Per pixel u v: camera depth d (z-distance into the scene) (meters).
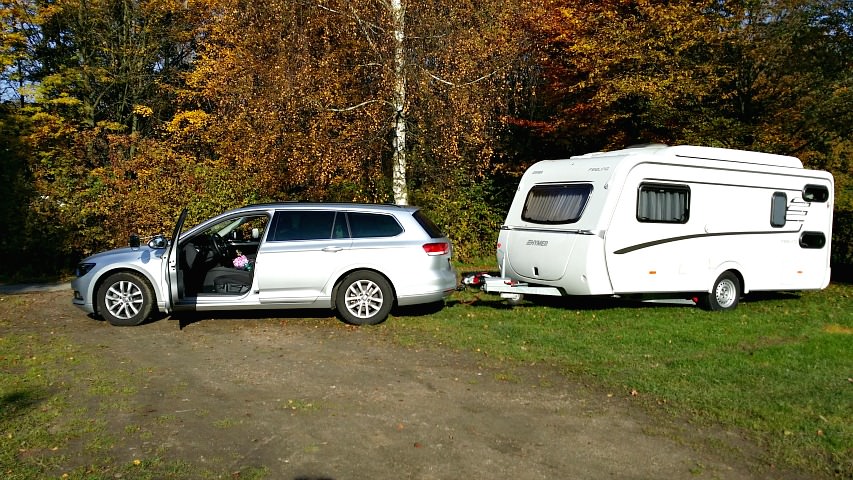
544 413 5.36
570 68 17.75
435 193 16.84
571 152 20.00
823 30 14.86
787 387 6.11
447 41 14.29
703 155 10.28
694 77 15.37
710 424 5.16
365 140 14.14
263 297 8.41
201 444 4.57
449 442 4.71
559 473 4.24
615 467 4.35
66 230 13.56
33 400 5.41
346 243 8.55
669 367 6.76
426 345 7.56
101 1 21.05
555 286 9.79
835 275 15.81
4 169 13.73
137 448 4.47
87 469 4.11
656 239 9.79
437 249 8.79
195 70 20.95
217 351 7.17
